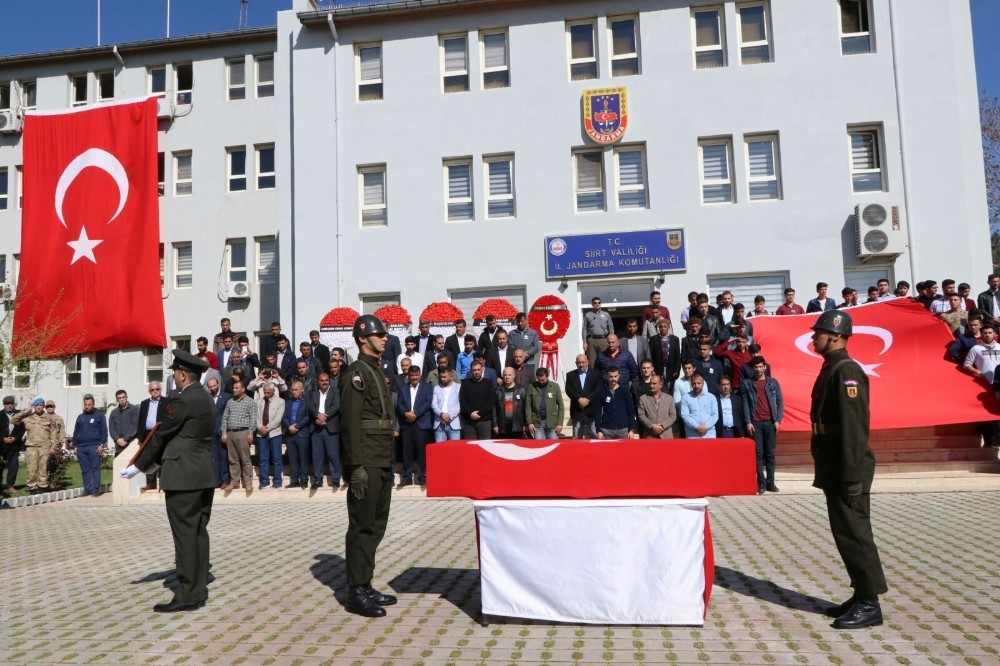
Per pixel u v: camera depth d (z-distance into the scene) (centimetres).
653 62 1823
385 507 595
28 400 2306
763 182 1789
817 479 538
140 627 553
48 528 1106
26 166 2302
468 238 1858
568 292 1814
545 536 530
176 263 2386
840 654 456
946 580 623
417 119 1900
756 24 1819
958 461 1218
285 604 604
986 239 1698
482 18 1895
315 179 1925
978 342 1248
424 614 564
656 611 514
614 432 1170
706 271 1769
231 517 1123
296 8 1984
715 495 524
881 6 1761
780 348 1342
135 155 2281
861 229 1680
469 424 1230
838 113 1755
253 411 1320
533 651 476
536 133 1852
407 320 1634
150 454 607
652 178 1803
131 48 2378
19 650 507
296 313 1900
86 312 2241
